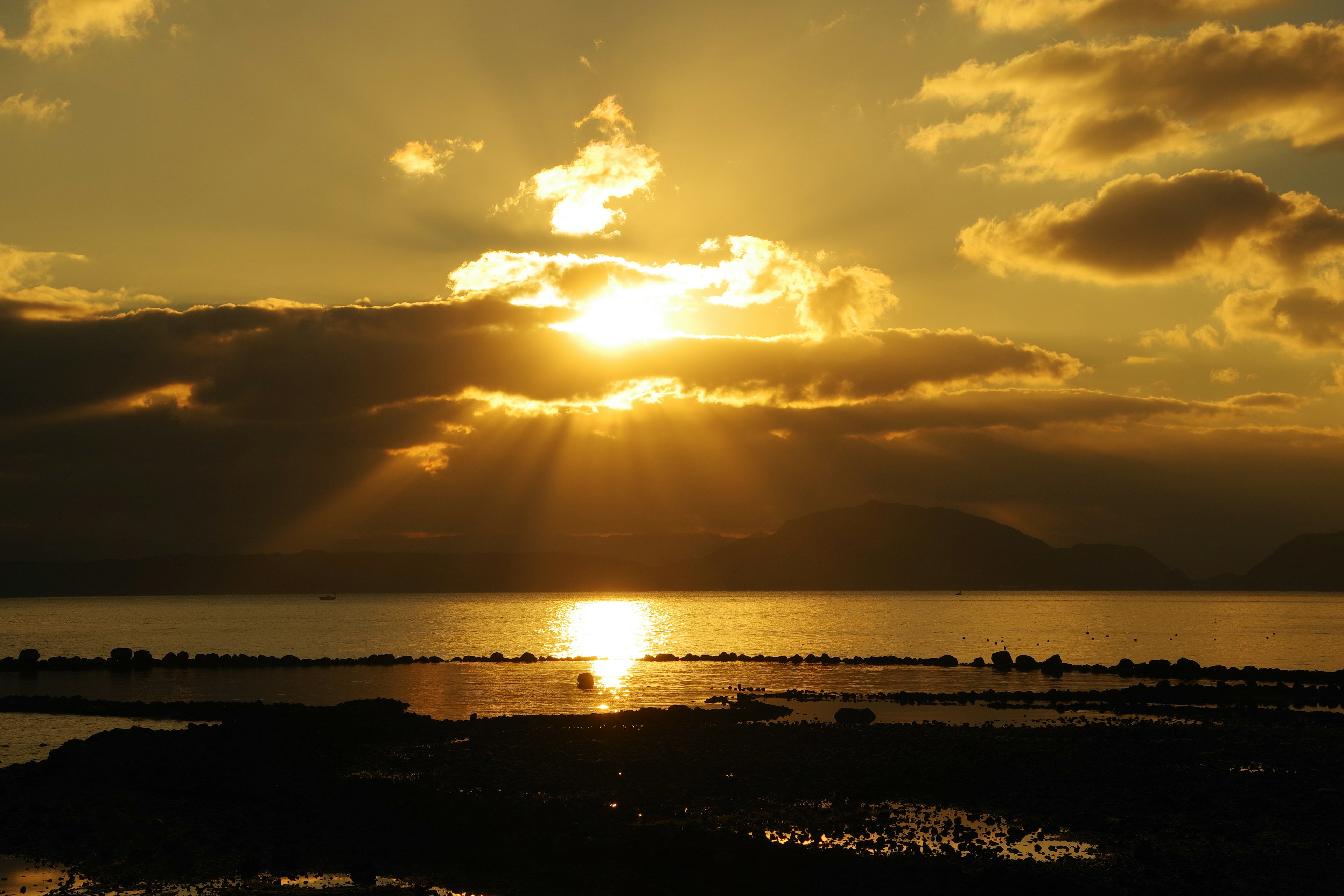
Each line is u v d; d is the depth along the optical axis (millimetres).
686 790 34625
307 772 37562
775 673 91375
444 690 74750
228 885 24438
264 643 142500
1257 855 26531
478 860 26234
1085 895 22812
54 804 31938
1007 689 75312
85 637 156750
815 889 23688
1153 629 184875
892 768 38062
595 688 75812
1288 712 59656
